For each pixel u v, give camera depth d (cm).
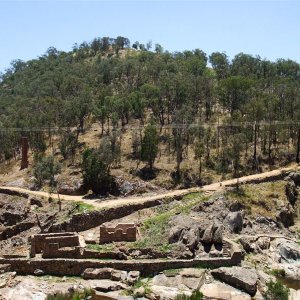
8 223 12288
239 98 17375
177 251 9100
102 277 8525
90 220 11244
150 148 13862
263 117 15025
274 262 9425
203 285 8169
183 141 15300
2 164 17225
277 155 14488
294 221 11769
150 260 8881
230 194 11719
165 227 10019
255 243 9888
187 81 18450
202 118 17488
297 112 14900
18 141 17725
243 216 10900
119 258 9062
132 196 12850
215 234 9388
